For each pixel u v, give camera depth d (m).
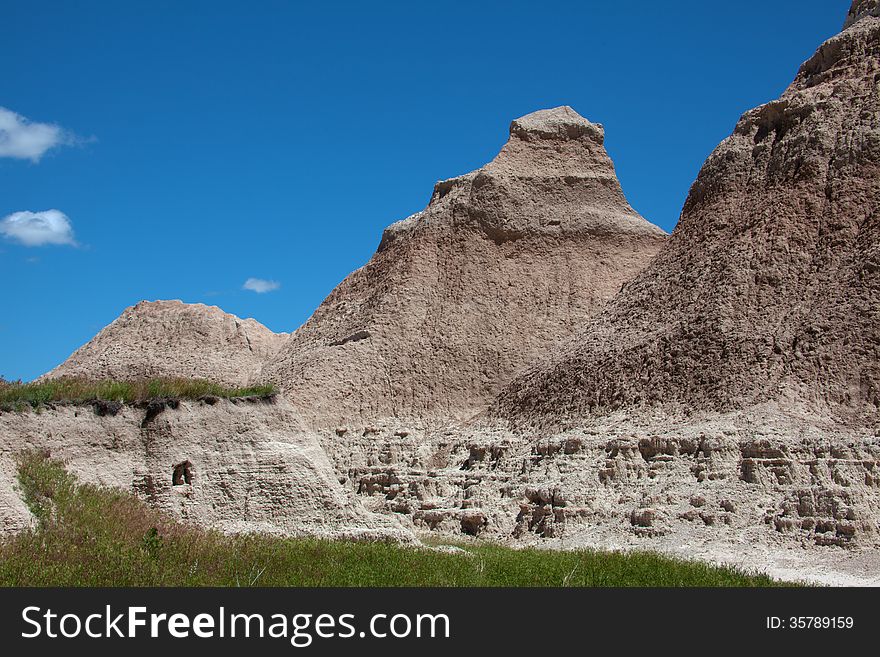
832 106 50.91
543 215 63.84
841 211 47.94
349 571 25.97
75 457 30.69
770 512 37.34
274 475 32.69
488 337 59.75
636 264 62.94
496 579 27.11
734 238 49.50
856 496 36.72
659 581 27.73
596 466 42.53
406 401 57.16
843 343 43.69
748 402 42.78
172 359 68.75
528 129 66.88
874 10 54.53
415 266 61.75
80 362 70.81
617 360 48.28
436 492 46.75
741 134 53.53
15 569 23.09
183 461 31.98
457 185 66.56
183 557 25.78
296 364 59.66
